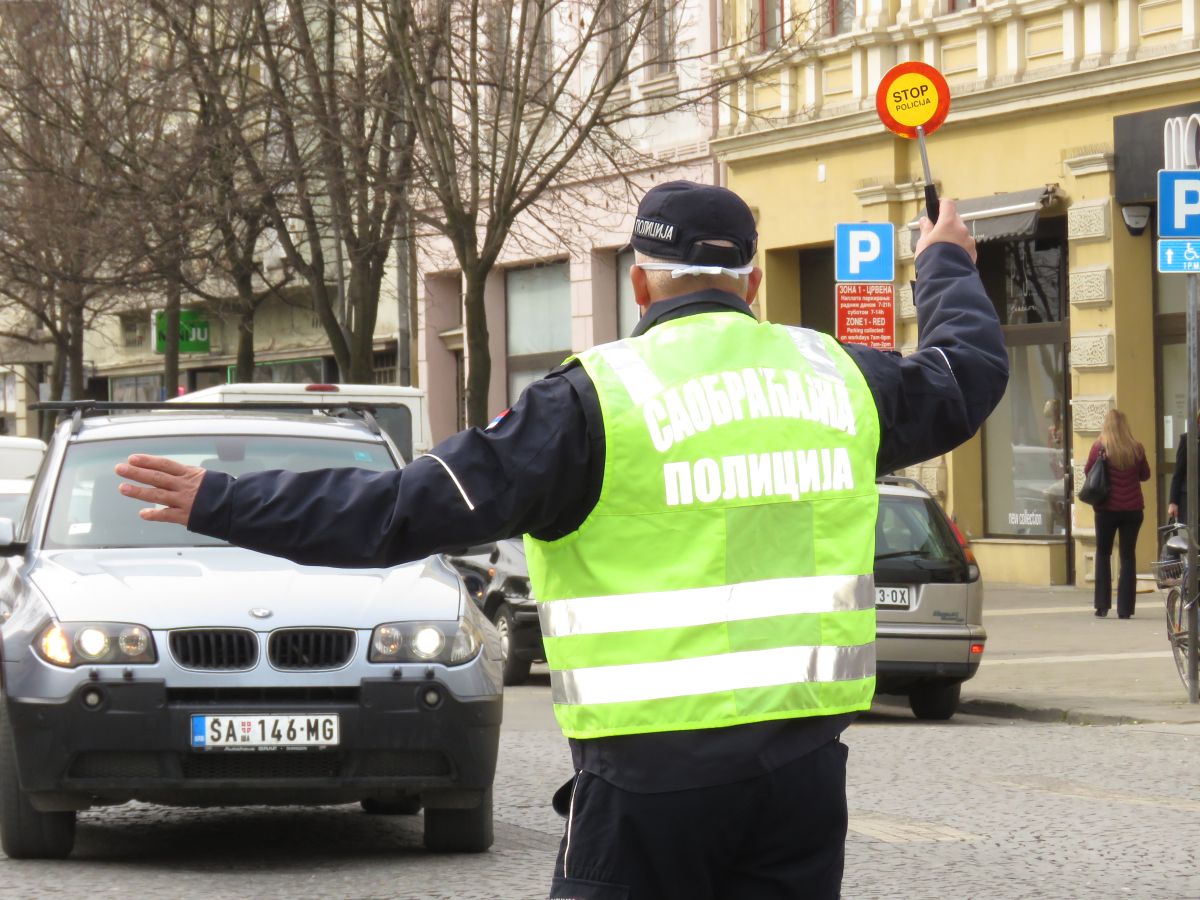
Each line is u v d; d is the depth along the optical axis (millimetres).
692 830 4387
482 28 29844
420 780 10117
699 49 36031
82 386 46219
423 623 10242
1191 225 17594
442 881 9797
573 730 4438
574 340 40469
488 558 21875
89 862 10422
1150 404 28562
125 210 35156
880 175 32188
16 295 45688
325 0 32500
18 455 28375
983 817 11992
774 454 4523
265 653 9961
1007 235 29359
